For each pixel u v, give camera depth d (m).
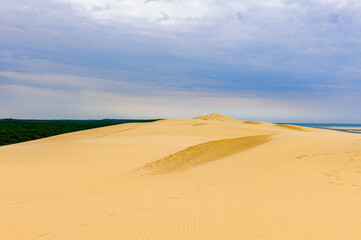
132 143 30.36
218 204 6.50
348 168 9.27
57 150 25.41
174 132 46.38
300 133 20.86
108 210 6.68
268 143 17.95
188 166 15.42
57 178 13.70
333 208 5.66
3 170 16.28
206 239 4.38
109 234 4.84
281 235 4.38
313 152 13.12
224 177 10.32
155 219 5.61
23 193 10.00
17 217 6.38
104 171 16.33
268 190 7.61
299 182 8.21
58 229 5.28
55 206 7.50
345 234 4.31
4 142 69.00
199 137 40.44
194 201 7.00
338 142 14.98
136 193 8.95
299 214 5.37
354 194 6.64
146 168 16.45
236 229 4.76
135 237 4.64
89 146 27.86
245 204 6.34
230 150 18.14
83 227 5.33
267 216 5.36
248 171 10.78
